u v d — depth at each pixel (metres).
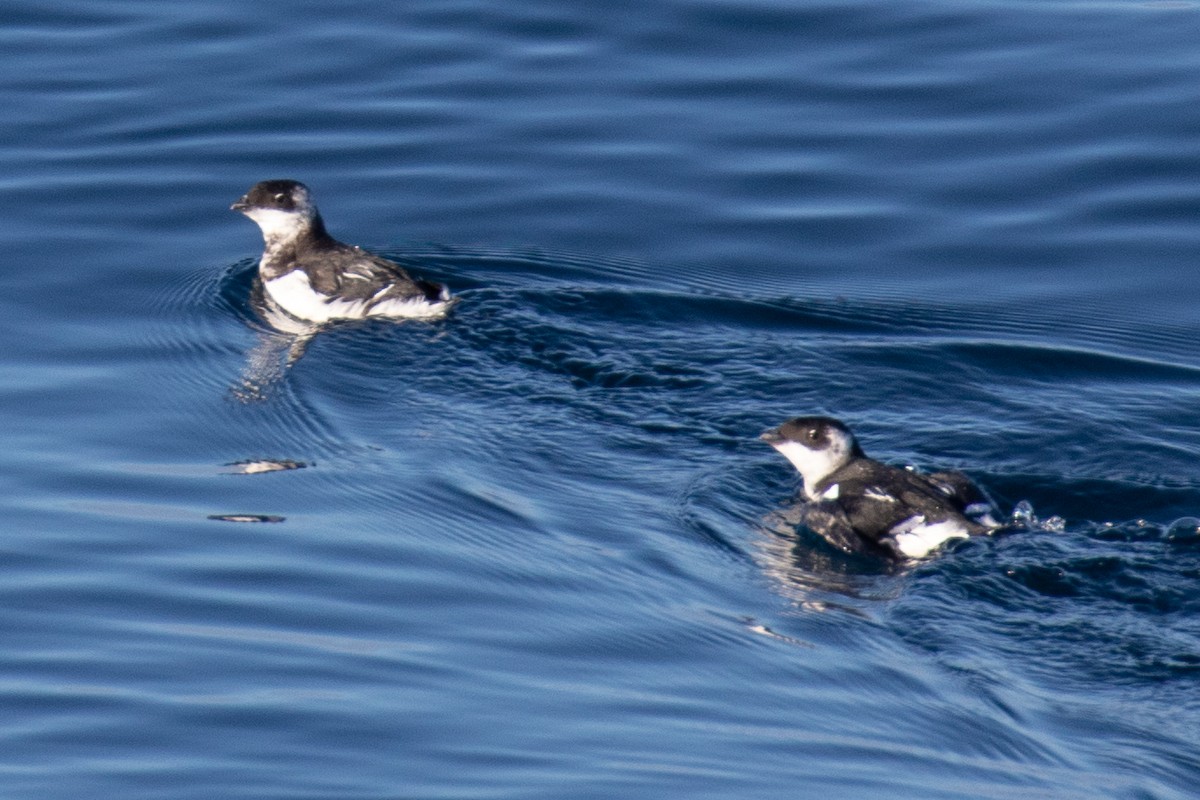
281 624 11.88
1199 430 15.45
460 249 19.20
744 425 15.61
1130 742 10.88
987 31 23.52
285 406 15.76
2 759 9.98
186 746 10.22
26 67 22.86
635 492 14.39
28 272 18.42
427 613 12.19
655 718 10.88
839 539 13.56
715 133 21.44
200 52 23.31
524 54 23.17
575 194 20.30
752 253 19.19
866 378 16.45
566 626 12.12
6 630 11.62
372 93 22.34
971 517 13.70
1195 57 22.67
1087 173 20.48
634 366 16.64
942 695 11.38
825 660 11.83
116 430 15.16
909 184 20.44
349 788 9.83
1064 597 12.74
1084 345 17.19
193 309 17.86
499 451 14.98
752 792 9.97
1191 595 12.77
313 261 18.09
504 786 9.91
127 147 21.17
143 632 11.68
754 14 23.98
